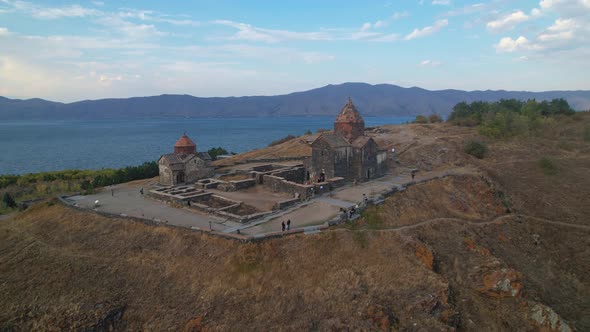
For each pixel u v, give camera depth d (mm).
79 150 173625
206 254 34750
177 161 60594
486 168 69062
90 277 33781
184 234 37469
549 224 51250
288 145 101375
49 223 44781
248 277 32062
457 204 51562
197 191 54594
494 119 96688
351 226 39031
